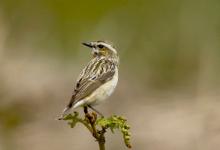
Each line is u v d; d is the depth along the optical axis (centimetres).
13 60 1981
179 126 1641
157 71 2084
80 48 2119
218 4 2075
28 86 1836
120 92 1905
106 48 1045
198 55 2066
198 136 1578
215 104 1766
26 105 1761
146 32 2145
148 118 1716
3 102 1734
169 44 2117
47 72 1970
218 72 1969
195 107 1764
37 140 1600
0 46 1966
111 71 994
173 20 2134
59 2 2175
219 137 1566
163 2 2147
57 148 1571
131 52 2111
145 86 2017
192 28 2105
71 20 2158
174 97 1881
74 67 2050
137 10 2166
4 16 2078
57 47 2144
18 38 2108
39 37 2145
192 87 1961
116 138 1520
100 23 2158
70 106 926
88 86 954
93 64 998
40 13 2180
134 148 1554
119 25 2152
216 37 2066
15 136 1612
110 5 2167
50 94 1847
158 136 1598
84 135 1620
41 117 1730
